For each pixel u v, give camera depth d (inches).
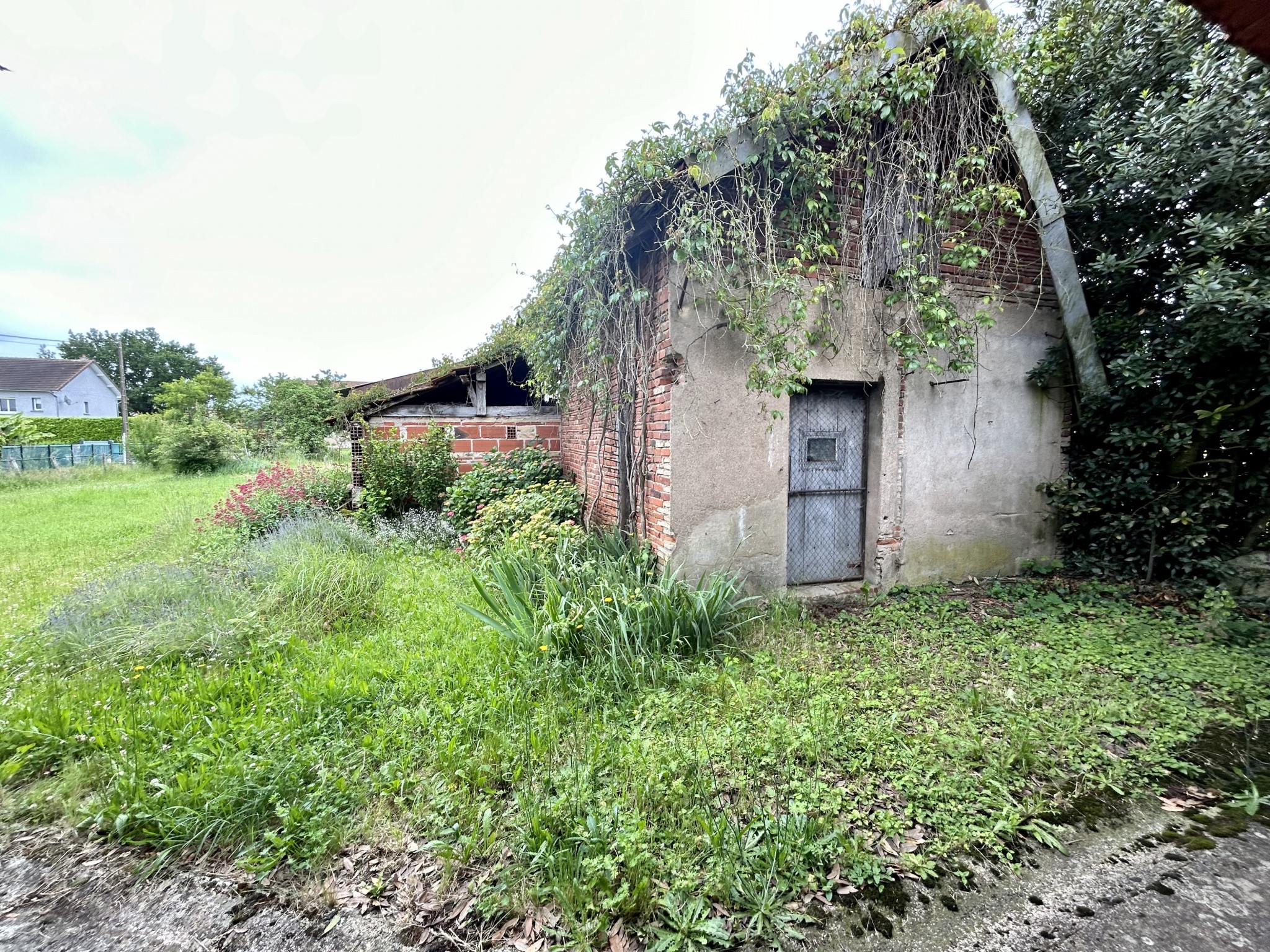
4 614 168.9
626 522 197.9
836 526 191.6
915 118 167.6
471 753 97.3
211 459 680.4
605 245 170.1
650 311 177.8
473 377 315.9
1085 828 81.7
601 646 129.8
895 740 100.1
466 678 122.6
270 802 84.9
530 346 255.4
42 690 117.8
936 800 85.7
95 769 94.9
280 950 65.6
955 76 170.4
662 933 64.8
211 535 247.3
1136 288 193.9
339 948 65.7
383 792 87.5
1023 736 100.2
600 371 207.3
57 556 247.3
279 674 127.5
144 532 301.9
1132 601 171.9
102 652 135.5
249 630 142.5
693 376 162.2
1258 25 52.7
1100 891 71.0
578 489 261.1
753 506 172.2
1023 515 204.4
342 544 227.9
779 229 161.5
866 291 176.4
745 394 169.0
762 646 141.9
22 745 99.0
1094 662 132.3
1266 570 164.1
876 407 185.9
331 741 101.1
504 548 202.2
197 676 124.0
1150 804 86.6
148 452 766.5
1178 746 100.4
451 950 64.9
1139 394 184.5
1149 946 63.4
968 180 170.9
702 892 68.8
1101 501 191.9
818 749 95.7
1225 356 162.7
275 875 76.0
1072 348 191.9
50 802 88.2
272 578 180.4
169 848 79.3
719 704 112.8
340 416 333.1
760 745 97.3
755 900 68.2
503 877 71.9
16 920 70.0
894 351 181.6
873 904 69.5
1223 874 73.3
